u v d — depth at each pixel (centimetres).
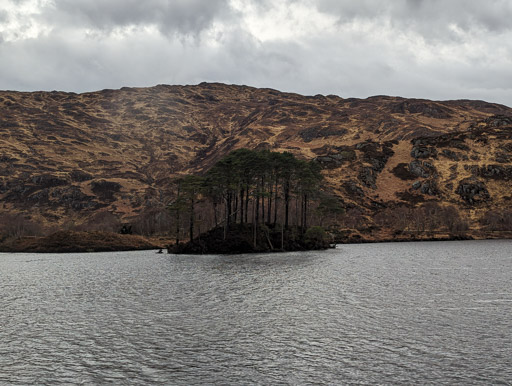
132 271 7825
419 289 5475
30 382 2472
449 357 2827
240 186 13288
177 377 2528
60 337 3341
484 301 4647
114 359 2838
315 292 5259
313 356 2862
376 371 2595
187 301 4725
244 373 2580
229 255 11725
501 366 2659
